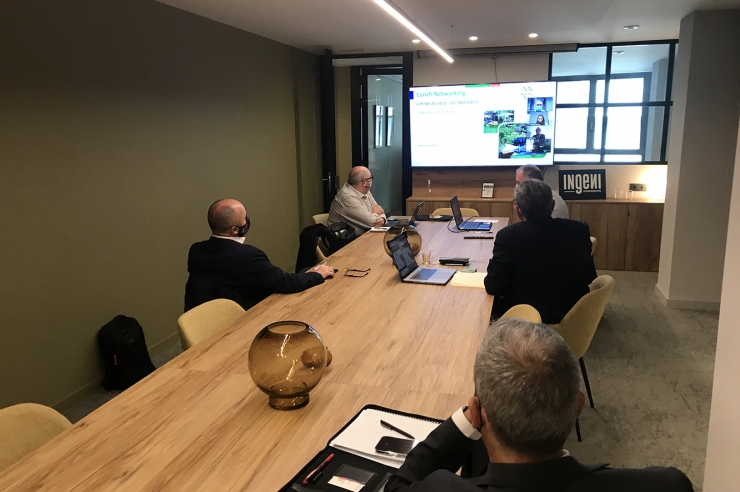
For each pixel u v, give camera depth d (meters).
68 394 3.25
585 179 6.26
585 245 2.92
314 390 1.66
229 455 1.33
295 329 1.65
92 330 3.40
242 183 5.11
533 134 6.27
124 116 3.58
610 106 6.20
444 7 4.21
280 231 5.93
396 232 3.38
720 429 1.83
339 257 3.53
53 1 3.00
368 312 2.40
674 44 5.89
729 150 4.47
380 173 8.19
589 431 2.87
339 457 1.30
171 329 4.20
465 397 1.60
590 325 2.64
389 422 1.43
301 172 6.38
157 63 3.87
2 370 2.83
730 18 4.29
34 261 2.97
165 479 1.24
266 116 5.50
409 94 6.48
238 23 4.66
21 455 1.44
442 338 2.08
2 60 2.73
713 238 4.64
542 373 0.95
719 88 4.40
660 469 1.00
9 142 2.79
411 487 1.05
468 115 6.39
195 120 4.34
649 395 3.26
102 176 3.42
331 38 5.46
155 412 1.54
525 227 2.85
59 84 3.07
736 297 1.74
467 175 6.63
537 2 4.05
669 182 4.92
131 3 3.59
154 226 3.93
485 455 1.51
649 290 5.35
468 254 3.52
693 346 3.99
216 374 1.79
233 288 2.83
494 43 5.95
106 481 1.23
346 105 7.52
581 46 6.09
